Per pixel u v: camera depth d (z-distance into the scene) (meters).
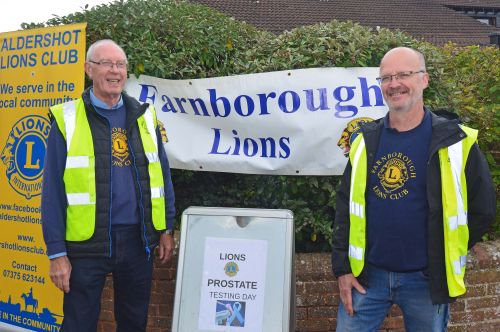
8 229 4.53
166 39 4.70
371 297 3.11
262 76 4.43
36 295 4.41
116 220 3.42
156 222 3.56
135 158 3.51
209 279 3.31
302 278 4.27
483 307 4.38
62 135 3.40
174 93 4.59
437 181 2.93
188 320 3.29
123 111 3.58
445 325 3.12
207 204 4.84
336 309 4.30
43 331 4.39
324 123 4.36
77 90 4.24
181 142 4.60
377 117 4.33
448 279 2.91
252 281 3.28
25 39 4.46
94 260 3.38
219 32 4.92
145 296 3.70
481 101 5.29
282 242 3.30
